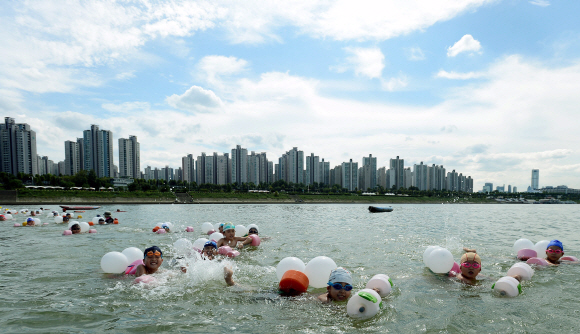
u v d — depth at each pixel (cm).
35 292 614
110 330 438
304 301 569
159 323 464
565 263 880
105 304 547
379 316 496
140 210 4156
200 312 512
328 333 434
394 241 1377
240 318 488
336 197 10238
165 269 801
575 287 664
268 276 762
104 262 773
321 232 1728
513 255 1062
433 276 761
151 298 581
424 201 11206
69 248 1137
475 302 567
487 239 1505
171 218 2756
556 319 487
